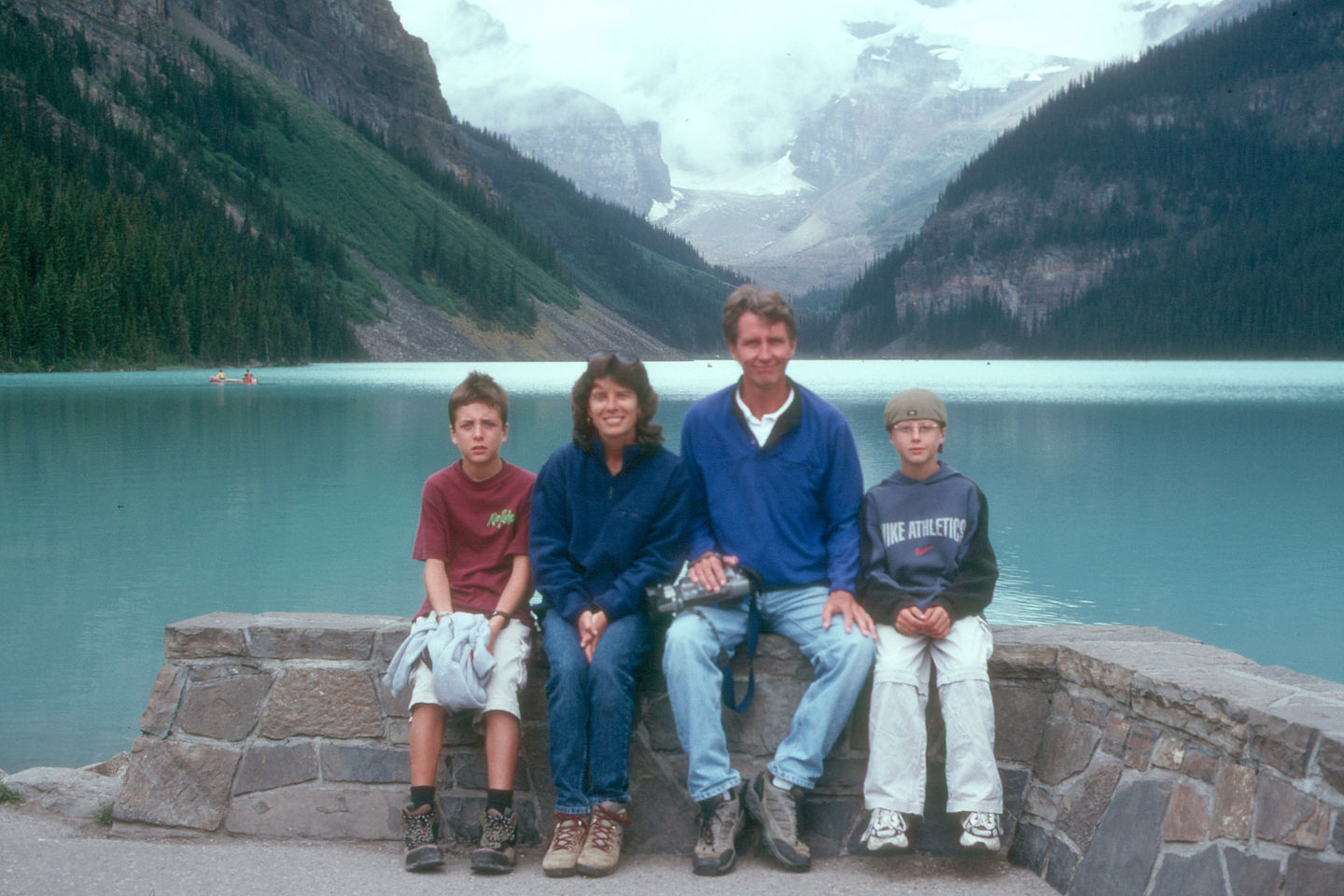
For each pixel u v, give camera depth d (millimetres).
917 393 3467
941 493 3408
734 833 3225
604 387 3354
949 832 3309
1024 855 3197
